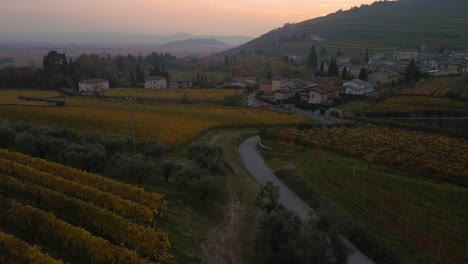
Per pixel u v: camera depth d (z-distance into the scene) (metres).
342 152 72.56
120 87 192.25
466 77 157.25
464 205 47.31
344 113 110.56
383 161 65.69
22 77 176.75
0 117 90.69
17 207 31.58
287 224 33.88
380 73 168.62
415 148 73.00
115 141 60.19
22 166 41.97
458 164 62.44
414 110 104.69
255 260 33.50
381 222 42.62
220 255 33.59
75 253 28.45
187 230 36.72
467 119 98.69
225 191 49.38
